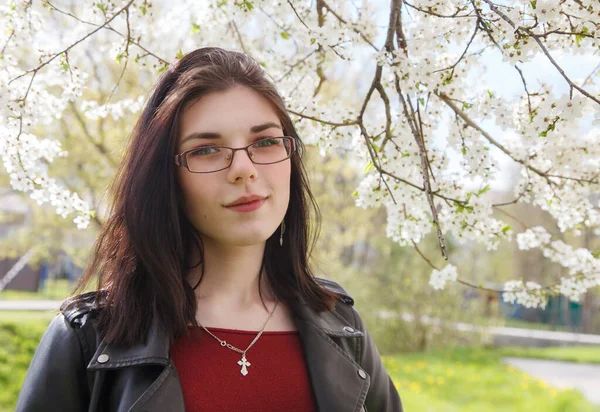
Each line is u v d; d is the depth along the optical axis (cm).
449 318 1074
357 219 1116
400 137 179
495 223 188
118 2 185
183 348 132
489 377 845
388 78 186
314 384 137
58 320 134
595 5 143
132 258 137
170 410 122
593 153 191
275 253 156
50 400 125
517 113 162
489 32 148
